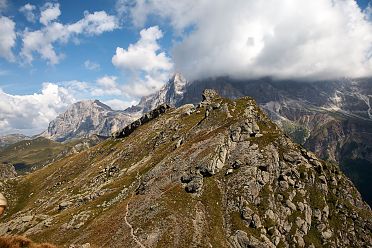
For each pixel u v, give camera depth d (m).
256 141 164.00
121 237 128.62
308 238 135.25
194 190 143.38
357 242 139.38
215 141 166.38
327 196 152.75
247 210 134.12
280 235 132.38
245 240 124.88
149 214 136.00
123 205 153.00
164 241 121.75
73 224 157.50
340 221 145.12
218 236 124.88
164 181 157.00
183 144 188.50
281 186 147.88
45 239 153.50
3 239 40.12
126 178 198.75
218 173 151.75
